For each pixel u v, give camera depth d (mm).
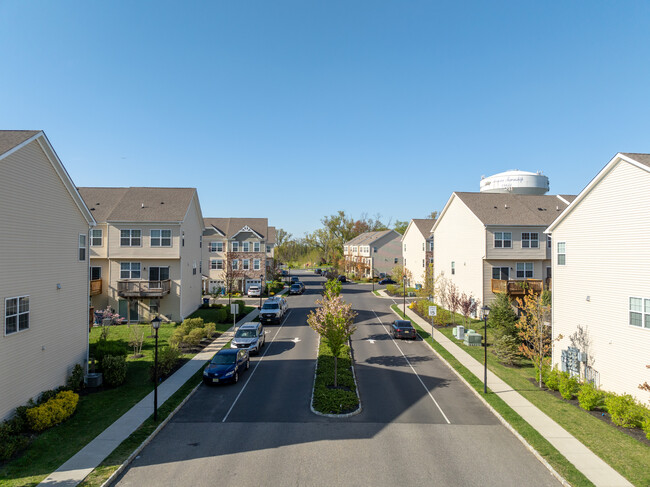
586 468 11367
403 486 10500
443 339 28906
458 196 38438
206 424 14539
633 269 16438
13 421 13156
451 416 15492
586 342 18984
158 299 33062
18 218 14492
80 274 19078
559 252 21000
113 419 14523
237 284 54156
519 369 22000
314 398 16703
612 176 17562
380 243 76000
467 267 36719
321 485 10500
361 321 36156
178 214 33531
